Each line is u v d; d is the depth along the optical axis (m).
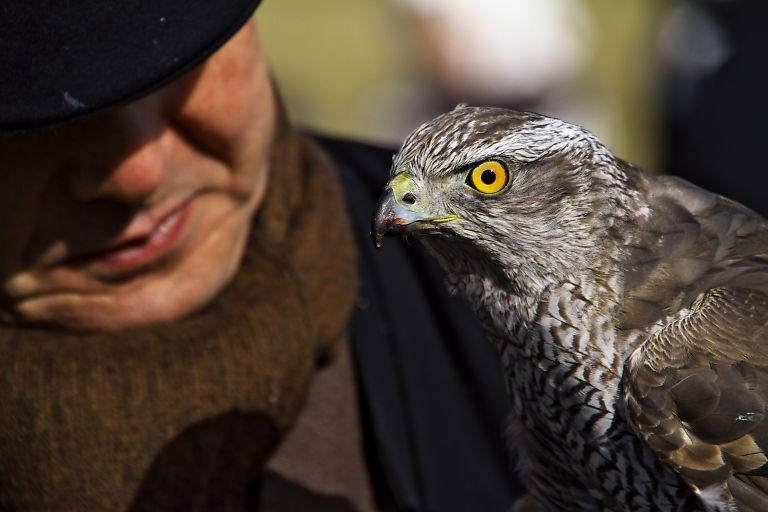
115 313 5.71
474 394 6.80
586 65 15.02
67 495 5.61
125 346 5.65
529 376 5.82
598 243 5.61
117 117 5.11
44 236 5.37
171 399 5.66
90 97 4.85
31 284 5.54
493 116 5.63
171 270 5.76
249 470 6.00
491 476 6.63
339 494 6.44
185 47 4.96
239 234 5.95
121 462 5.62
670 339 5.42
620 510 5.86
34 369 5.55
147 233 5.50
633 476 5.67
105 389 5.57
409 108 15.02
